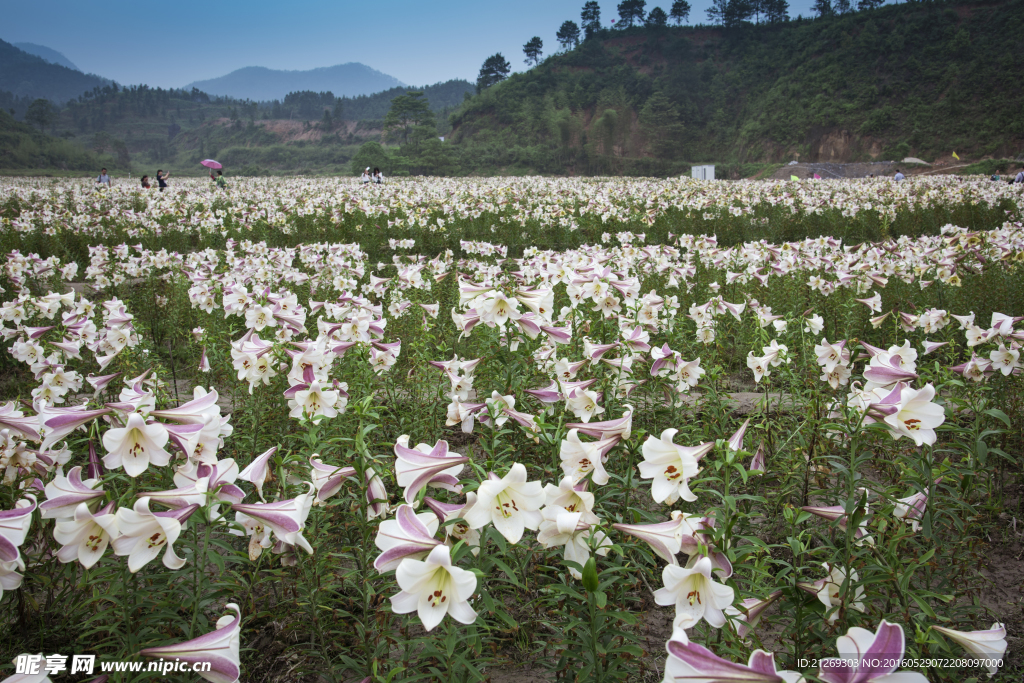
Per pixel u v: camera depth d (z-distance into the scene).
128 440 2.43
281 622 3.17
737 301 8.77
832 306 8.44
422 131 112.88
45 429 2.79
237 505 2.27
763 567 2.64
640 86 138.62
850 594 2.50
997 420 4.69
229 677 1.92
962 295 8.59
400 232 17.28
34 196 27.19
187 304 8.64
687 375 4.48
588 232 19.06
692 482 2.84
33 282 8.82
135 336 5.55
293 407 3.63
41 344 5.33
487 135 126.06
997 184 33.38
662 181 45.03
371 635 2.84
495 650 2.99
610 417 4.12
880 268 9.58
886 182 34.66
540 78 138.50
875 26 120.75
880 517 2.79
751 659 1.63
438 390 4.89
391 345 4.72
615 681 2.54
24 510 2.15
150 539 2.14
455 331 6.75
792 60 126.75
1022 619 3.43
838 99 108.56
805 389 4.93
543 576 3.30
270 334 6.58
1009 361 4.27
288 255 10.60
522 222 18.38
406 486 2.34
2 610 3.08
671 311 6.53
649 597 3.48
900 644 1.58
